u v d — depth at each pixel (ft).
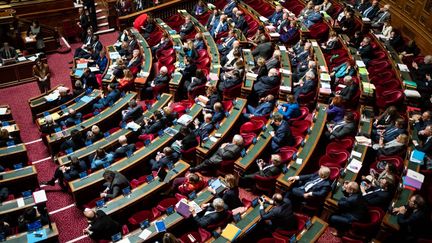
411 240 27.96
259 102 44.93
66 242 32.60
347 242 29.60
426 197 31.60
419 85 45.32
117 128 42.47
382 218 29.09
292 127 39.83
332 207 30.73
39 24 60.18
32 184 35.99
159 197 33.86
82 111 46.21
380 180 31.01
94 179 34.58
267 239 27.91
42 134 42.96
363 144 36.06
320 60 51.19
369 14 60.49
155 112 41.34
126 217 32.42
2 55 54.49
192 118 41.81
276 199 28.73
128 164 35.96
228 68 51.31
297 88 46.09
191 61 50.39
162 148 38.32
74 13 65.16
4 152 37.99
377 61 50.78
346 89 43.83
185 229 30.45
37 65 51.44
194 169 36.70
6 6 57.57
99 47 56.95
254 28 62.08
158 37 61.46
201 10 69.46
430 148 35.42
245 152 35.70
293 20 58.18
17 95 53.31
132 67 53.57
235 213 29.81
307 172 35.73
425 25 57.88
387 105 43.11
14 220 31.76
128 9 68.39
